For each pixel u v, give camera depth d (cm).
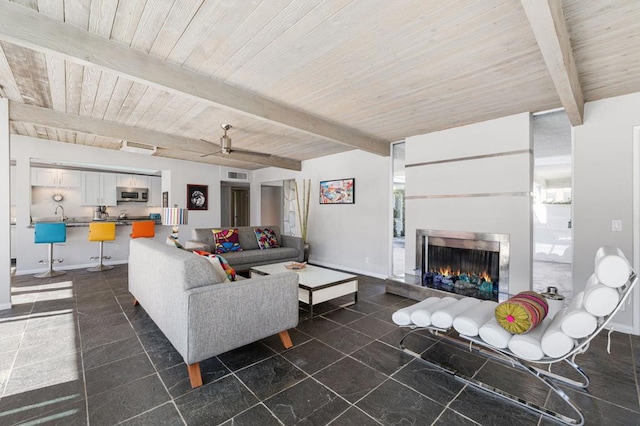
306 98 299
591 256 296
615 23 175
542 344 172
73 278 466
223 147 408
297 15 173
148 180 759
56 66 245
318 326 292
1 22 168
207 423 155
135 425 153
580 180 302
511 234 340
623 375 205
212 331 194
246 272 505
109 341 248
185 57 222
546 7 136
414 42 200
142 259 281
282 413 164
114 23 184
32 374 198
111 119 375
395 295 401
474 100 299
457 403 175
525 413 167
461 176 383
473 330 197
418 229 426
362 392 184
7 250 319
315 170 639
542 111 329
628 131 279
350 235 566
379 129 404
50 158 509
